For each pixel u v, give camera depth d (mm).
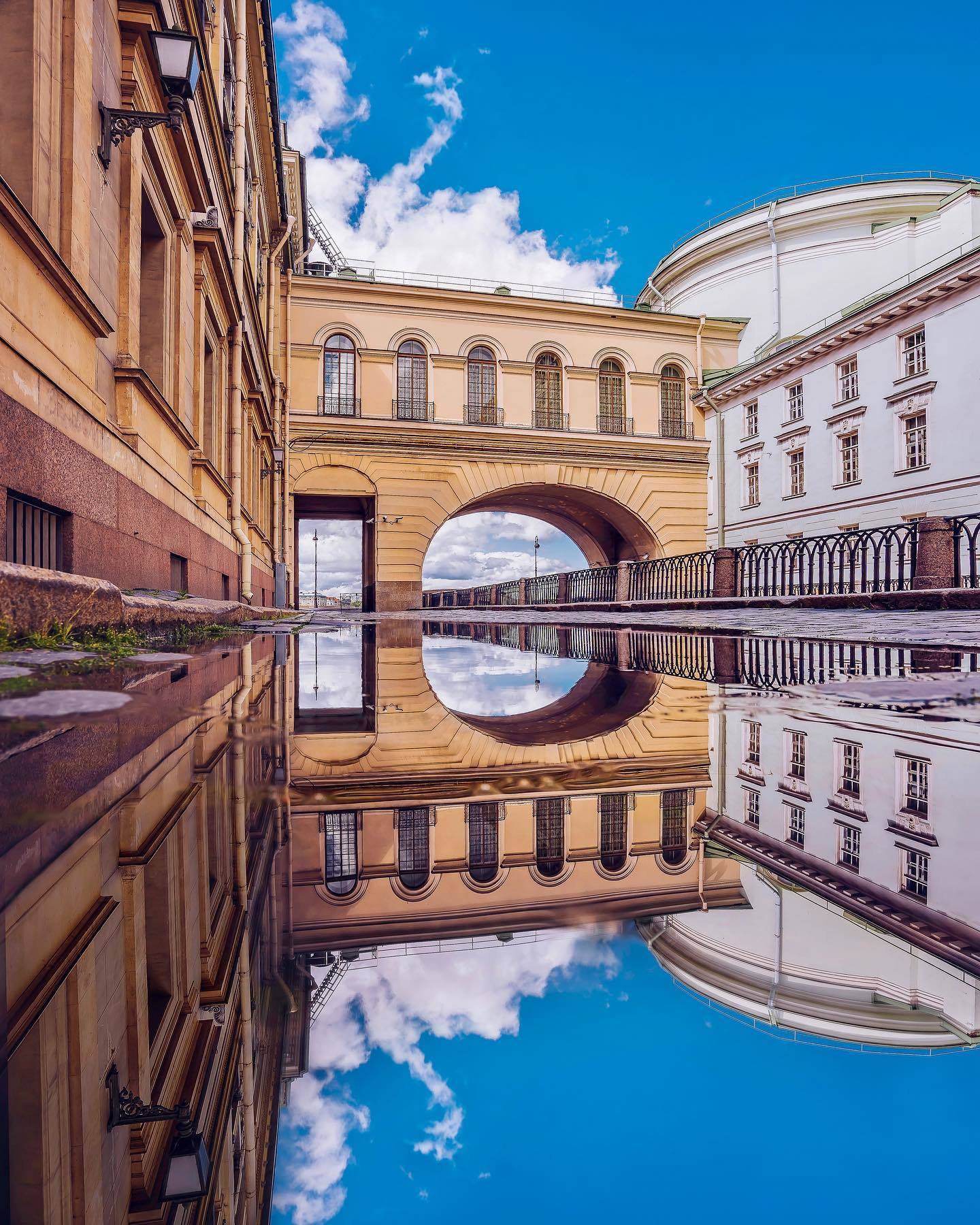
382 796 1675
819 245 27047
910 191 26438
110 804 1075
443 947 979
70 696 1501
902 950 815
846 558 21078
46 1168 634
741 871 1079
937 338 18891
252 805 1437
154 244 6531
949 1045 786
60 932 795
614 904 1066
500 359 23766
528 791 1700
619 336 25172
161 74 5164
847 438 22141
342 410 22453
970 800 1260
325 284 22188
